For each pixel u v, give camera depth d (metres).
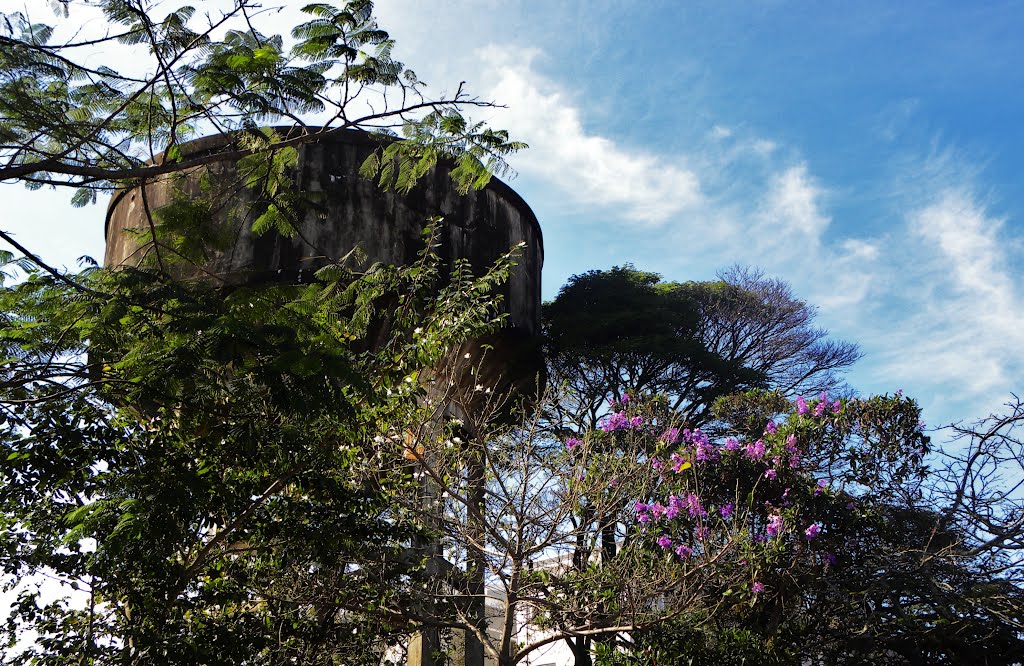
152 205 15.07
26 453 6.91
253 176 7.78
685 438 14.21
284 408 6.38
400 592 10.59
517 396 16.41
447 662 13.16
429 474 10.18
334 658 10.00
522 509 9.64
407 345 9.88
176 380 6.17
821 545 13.47
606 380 23.45
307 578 10.13
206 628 8.65
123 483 6.97
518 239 17.75
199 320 6.46
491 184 17.33
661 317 24.28
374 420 9.55
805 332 26.16
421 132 7.25
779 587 12.70
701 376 23.52
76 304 6.80
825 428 14.41
